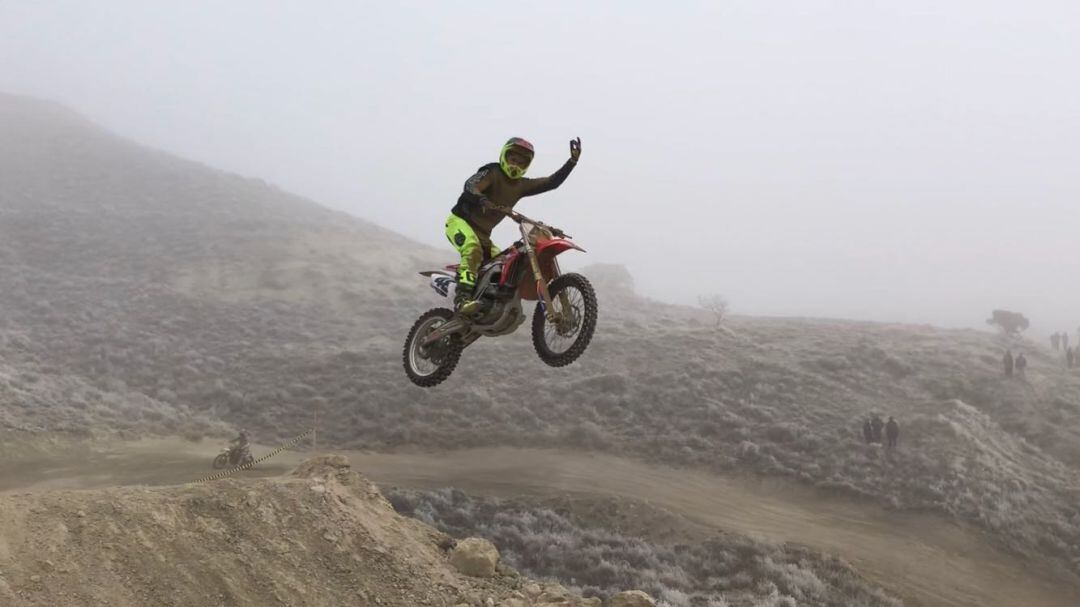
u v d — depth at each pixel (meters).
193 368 38.78
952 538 24.42
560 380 38.50
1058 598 21.45
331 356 41.47
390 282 61.59
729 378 38.56
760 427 32.84
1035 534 24.80
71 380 34.03
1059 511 26.67
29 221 67.62
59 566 4.42
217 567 4.88
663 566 20.05
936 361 42.19
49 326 43.59
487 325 5.14
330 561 5.37
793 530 24.17
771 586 19.09
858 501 27.06
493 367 40.22
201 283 56.91
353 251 70.19
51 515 4.83
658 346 44.19
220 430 31.06
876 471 28.94
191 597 4.59
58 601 4.17
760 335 49.28
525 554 19.73
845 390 37.50
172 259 61.41
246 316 49.94
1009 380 39.31
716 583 19.41
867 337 49.22
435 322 5.83
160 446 27.73
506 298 5.05
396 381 37.47
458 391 36.50
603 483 26.97
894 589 20.59
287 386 37.16
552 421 33.84
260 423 32.78
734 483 28.47
